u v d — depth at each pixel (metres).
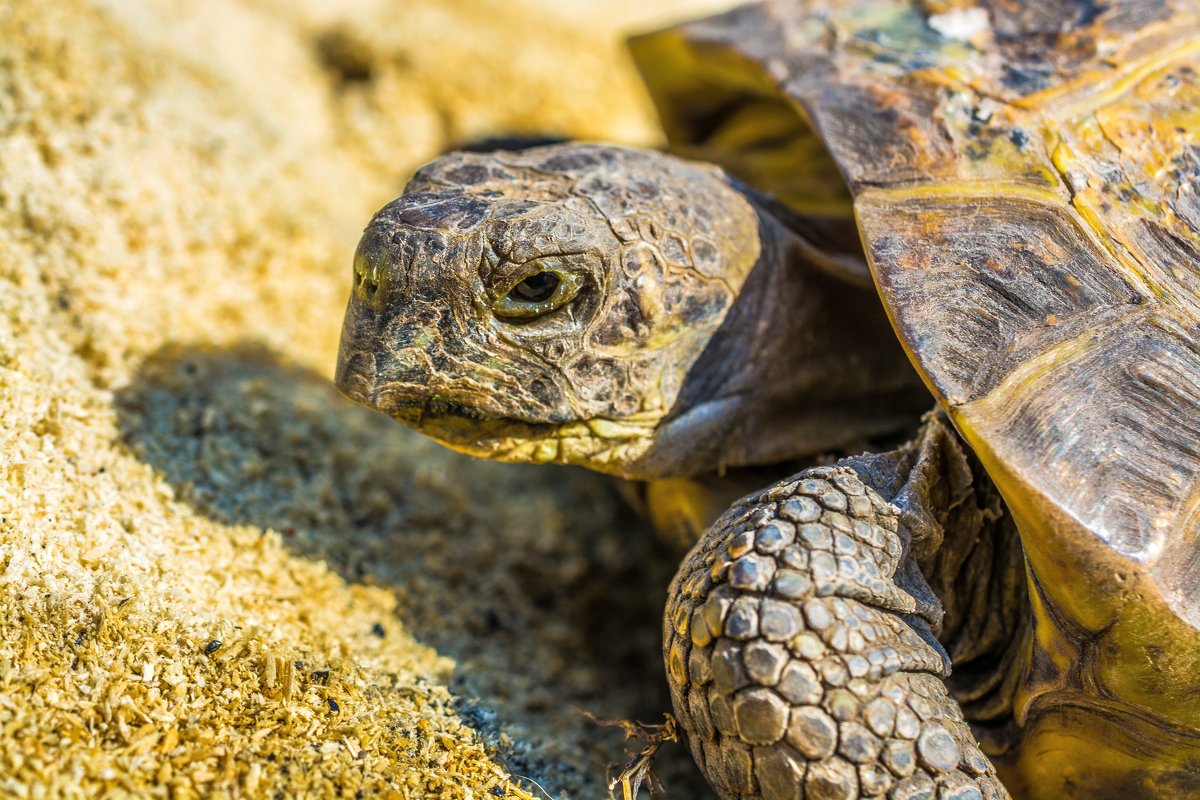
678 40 0.38
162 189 0.38
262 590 0.34
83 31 0.39
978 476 0.33
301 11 0.55
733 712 0.32
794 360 0.35
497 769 0.33
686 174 0.35
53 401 0.35
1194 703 0.32
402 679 0.34
